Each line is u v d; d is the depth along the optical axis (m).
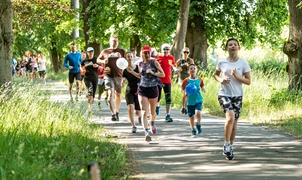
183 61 20.73
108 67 18.02
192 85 14.01
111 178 8.73
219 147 12.49
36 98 15.98
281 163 10.38
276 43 40.25
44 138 11.23
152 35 40.53
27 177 7.77
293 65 21.95
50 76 57.91
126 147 12.31
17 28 27.16
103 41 41.47
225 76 10.91
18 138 10.70
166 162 10.55
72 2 46.06
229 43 11.00
